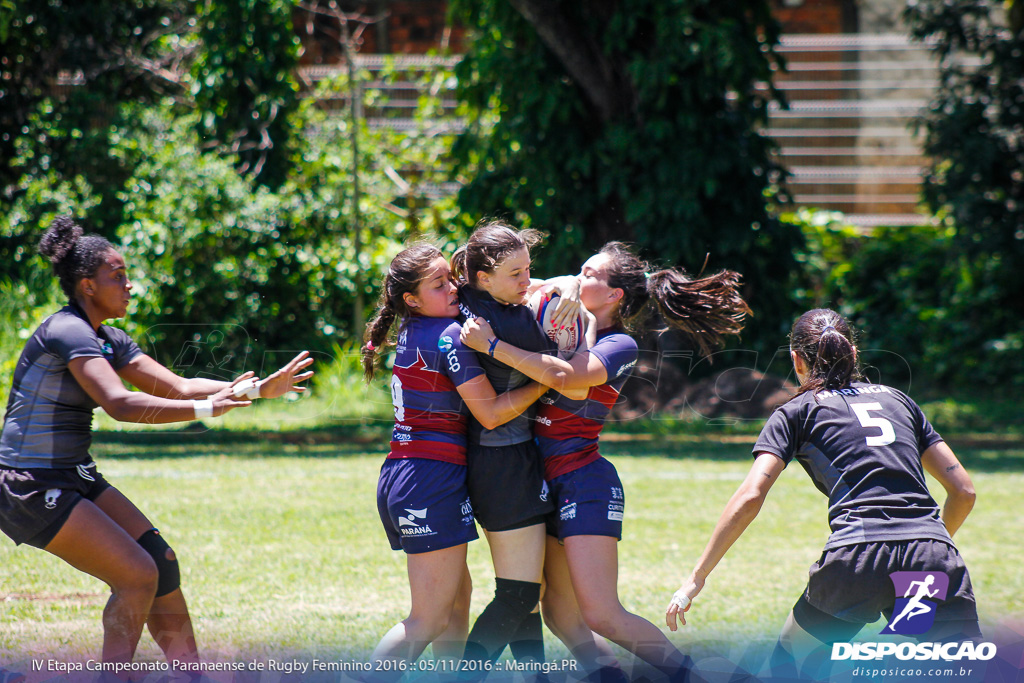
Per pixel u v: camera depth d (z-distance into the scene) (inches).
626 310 526.6
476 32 1801.2
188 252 1644.9
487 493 469.1
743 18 1685.5
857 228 2374.5
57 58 1900.8
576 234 1663.4
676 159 1614.2
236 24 1910.7
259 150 1936.5
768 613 644.1
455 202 1809.8
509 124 1712.6
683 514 965.8
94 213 1749.5
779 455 452.8
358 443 1320.1
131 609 457.7
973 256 1891.0
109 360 484.7
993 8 1923.0
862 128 2402.8
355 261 1771.7
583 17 1589.6
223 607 639.1
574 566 464.8
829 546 440.5
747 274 1683.1
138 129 1875.0
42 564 734.5
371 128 2335.1
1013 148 1871.3
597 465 482.9
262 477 1106.1
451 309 472.7
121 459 1186.6
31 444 453.4
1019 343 1987.0
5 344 1362.0
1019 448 1459.2
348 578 715.4
